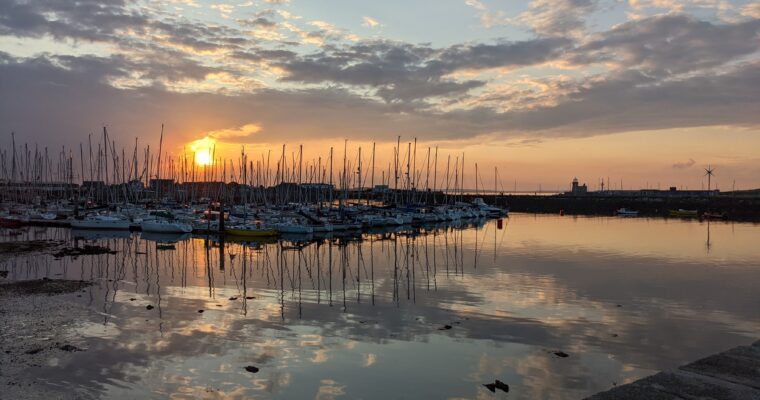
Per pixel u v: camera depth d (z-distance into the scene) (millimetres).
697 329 22766
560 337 21203
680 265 43406
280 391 15406
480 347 19734
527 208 169750
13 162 107312
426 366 17609
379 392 15445
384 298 28797
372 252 53125
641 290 31766
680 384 6867
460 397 15156
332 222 78438
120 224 71062
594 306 27016
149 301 27141
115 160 93938
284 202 106438
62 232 69500
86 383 15703
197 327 22047
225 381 16094
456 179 136375
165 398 14781
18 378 15977
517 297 29203
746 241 65000
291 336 20938
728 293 30984
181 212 84125
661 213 144125
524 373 17109
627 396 6496
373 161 113312
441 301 27969
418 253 52125
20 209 89688
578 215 139375
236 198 105438
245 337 20719
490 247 57938
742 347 8461
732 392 6582
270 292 30438
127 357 18078
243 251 53000
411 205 115500
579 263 44344
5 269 37875
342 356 18531
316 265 42844
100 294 28625
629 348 19891
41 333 20734
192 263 43094
